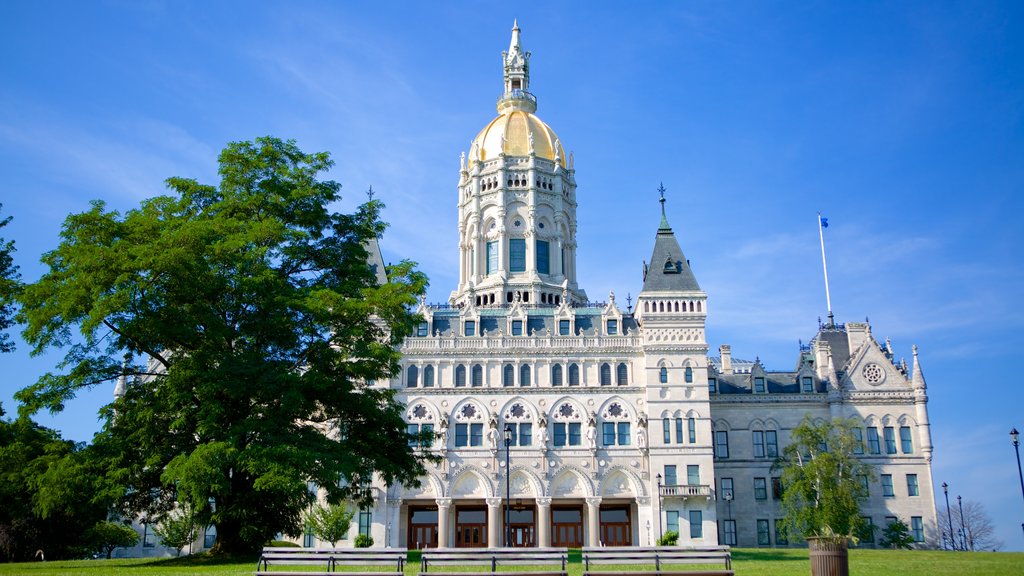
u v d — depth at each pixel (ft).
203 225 166.50
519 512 352.08
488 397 350.02
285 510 180.45
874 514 359.25
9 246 226.99
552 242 425.28
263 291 172.76
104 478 159.63
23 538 251.80
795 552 246.06
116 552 340.80
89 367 167.43
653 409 343.46
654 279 358.64
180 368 165.27
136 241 172.55
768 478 367.66
